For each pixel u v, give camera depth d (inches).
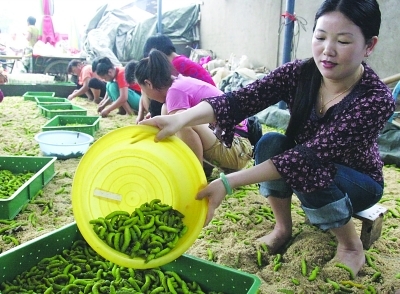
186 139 124.7
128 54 462.3
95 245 68.7
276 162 73.4
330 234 101.4
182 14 462.0
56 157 155.0
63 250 87.7
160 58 130.8
